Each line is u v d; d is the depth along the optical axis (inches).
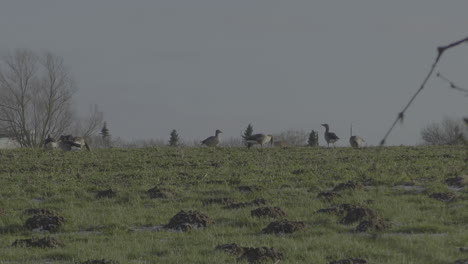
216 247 2438.5
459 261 2107.5
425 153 5900.6
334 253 2287.2
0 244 2721.5
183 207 3622.0
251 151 6476.4
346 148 6668.3
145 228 3102.9
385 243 2436.0
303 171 4854.8
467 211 3154.5
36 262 2313.0
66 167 5506.9
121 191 4190.5
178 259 2268.7
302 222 2864.2
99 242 2733.8
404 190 3929.6
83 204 3868.1
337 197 3649.1
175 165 5492.1
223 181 4503.0
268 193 3961.6
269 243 2516.0
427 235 2623.0
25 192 4323.3
